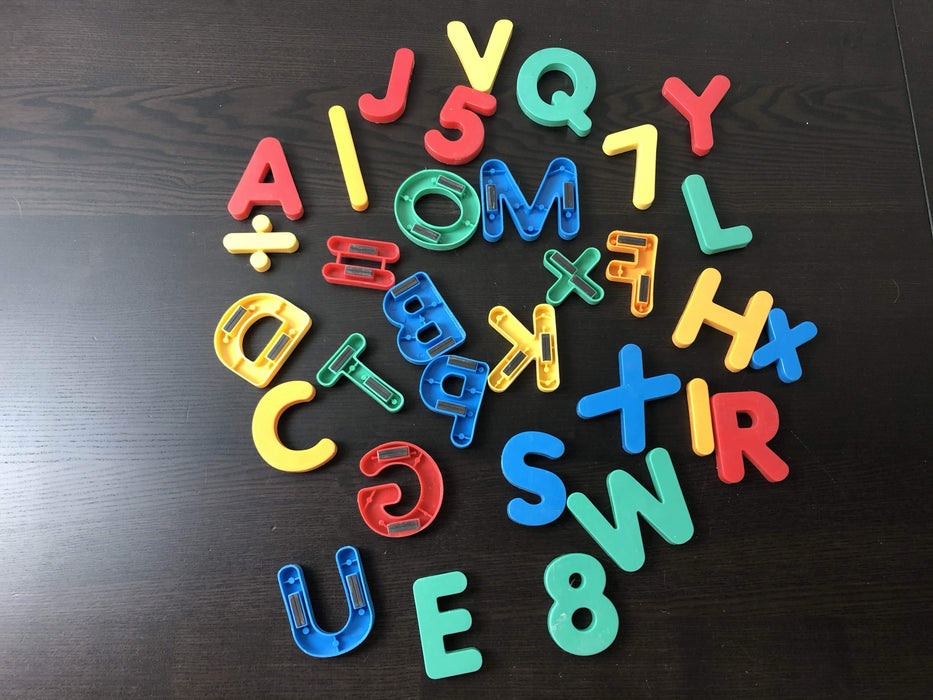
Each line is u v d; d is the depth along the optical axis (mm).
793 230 851
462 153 823
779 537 755
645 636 718
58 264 805
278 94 864
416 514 722
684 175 863
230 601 712
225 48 879
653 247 800
